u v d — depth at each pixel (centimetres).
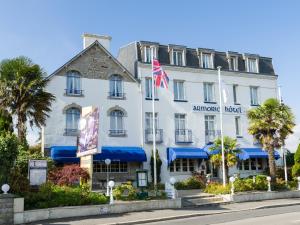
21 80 2591
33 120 2681
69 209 1855
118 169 3209
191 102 3572
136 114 3347
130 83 3372
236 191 2636
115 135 3234
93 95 3216
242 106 3784
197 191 2855
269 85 3947
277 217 1781
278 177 3456
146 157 3250
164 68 3512
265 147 2981
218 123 3644
